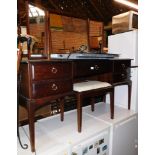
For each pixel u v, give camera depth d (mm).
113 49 2189
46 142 1270
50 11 1585
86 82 1698
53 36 1647
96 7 5027
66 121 1670
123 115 1841
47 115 1914
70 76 1334
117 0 4516
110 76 1752
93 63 1517
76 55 1391
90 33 2018
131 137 1862
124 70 1887
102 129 1496
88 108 2090
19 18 1379
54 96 1236
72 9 4574
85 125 1573
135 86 1987
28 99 1141
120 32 2225
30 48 1327
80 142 1312
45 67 1168
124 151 1784
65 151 1213
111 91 1727
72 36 1810
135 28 2109
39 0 3541
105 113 1906
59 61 1240
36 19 1500
